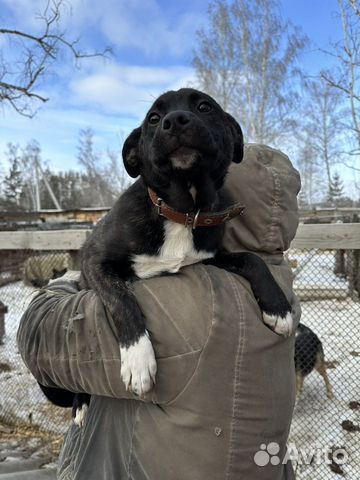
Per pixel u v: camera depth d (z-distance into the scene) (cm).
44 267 465
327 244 288
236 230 175
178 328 133
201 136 174
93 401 163
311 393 350
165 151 176
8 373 425
